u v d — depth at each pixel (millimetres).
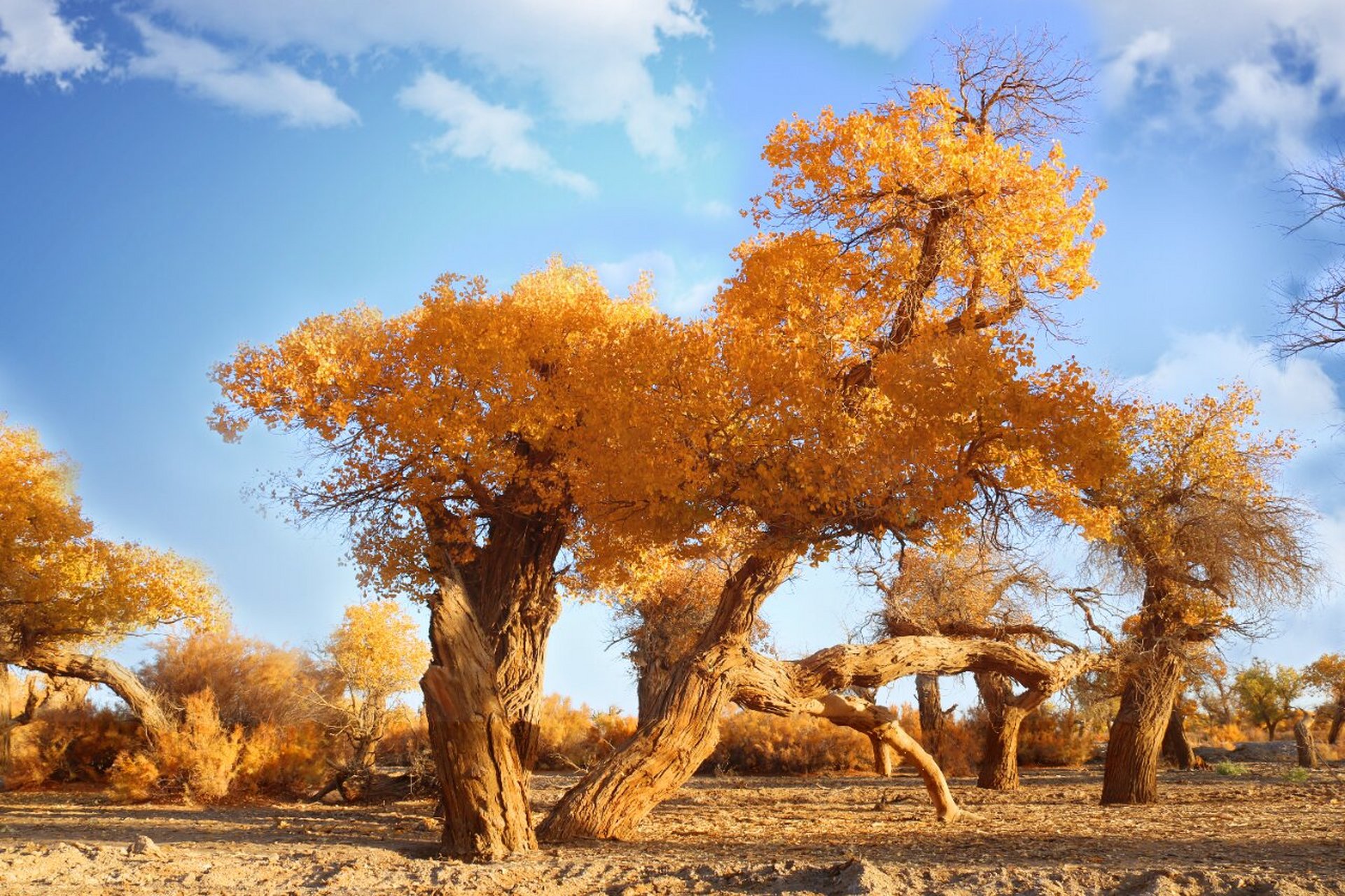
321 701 23391
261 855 10141
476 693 10477
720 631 13523
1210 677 18312
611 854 10422
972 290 14609
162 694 24094
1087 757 29766
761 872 8227
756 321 14625
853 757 28984
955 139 13867
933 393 12031
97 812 16453
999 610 18875
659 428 13461
